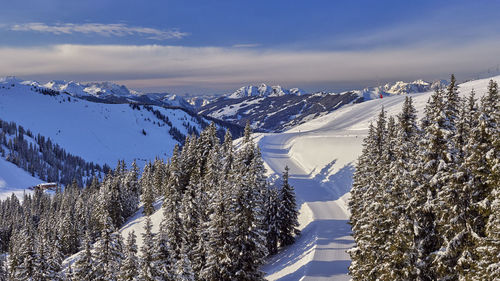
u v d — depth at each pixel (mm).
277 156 102250
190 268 30109
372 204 26531
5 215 140625
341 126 172250
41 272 41250
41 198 147625
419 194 22141
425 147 22734
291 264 41312
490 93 19422
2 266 61875
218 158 65875
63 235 84188
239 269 29984
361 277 28719
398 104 190000
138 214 90125
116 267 37031
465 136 21203
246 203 29844
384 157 31141
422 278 21984
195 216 42156
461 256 19688
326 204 60438
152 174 100250
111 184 88562
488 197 18734
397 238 22484
